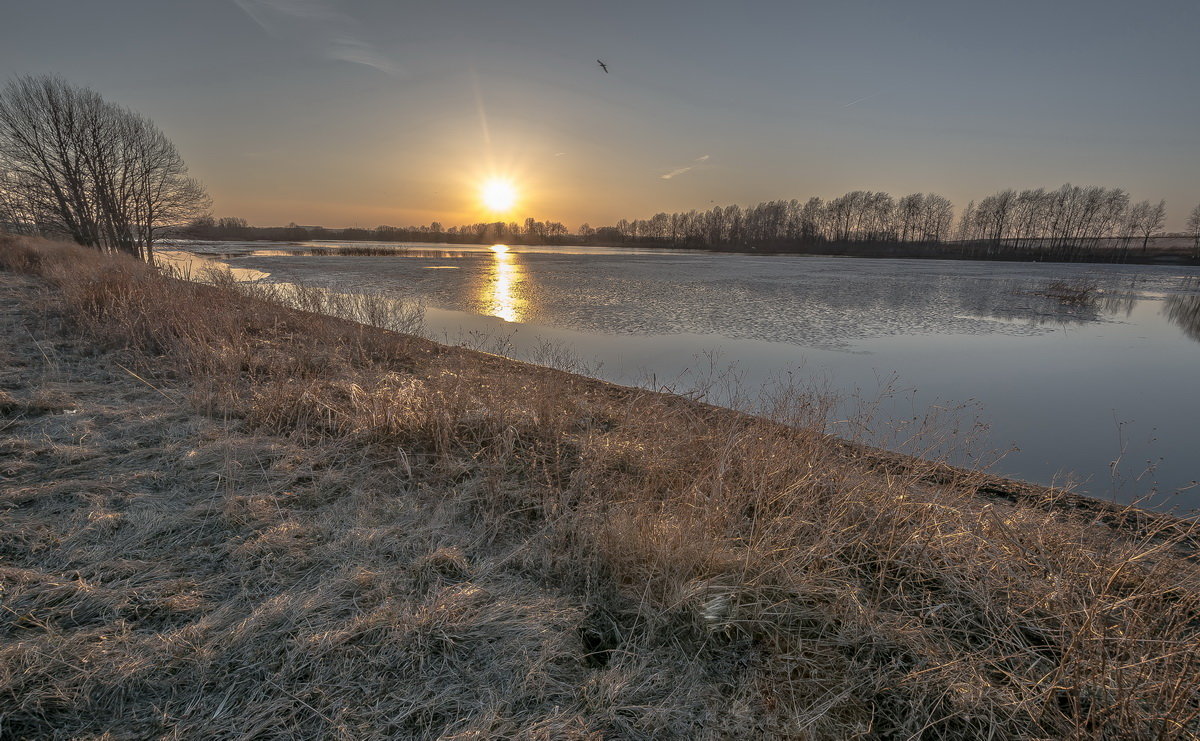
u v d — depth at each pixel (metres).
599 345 12.63
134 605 2.46
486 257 54.81
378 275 29.56
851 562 3.26
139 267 15.57
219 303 9.52
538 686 2.22
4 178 30.72
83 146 31.78
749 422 5.10
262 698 2.07
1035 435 7.43
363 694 2.13
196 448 4.16
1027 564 3.14
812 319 16.77
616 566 2.95
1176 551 3.62
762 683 2.34
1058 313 20.09
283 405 4.95
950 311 19.56
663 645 2.52
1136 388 9.86
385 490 3.83
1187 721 2.03
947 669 2.41
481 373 7.29
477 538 3.26
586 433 5.21
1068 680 2.33
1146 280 38.28
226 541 3.03
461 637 2.44
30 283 12.14
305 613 2.47
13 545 2.79
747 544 3.30
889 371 10.62
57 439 4.12
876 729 2.19
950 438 6.17
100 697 2.03
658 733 2.06
